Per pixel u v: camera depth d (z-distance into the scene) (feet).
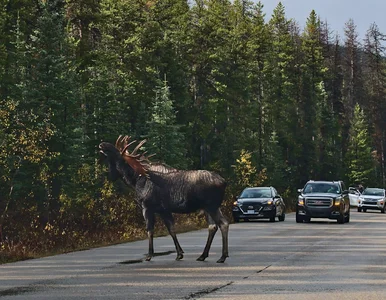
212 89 191.62
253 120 215.72
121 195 85.30
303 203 100.63
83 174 91.81
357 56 339.16
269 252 52.44
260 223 101.40
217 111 189.88
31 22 119.24
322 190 103.86
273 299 30.09
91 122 114.11
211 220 46.14
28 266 43.32
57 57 95.04
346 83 345.72
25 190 83.61
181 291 32.37
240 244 60.03
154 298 30.35
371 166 308.40
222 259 44.68
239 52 204.13
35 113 91.56
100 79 117.70
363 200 163.32
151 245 46.11
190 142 182.09
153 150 123.34
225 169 183.21
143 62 150.20
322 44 313.73
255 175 152.35
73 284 34.78
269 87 242.99
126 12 153.99
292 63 268.21
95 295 31.22
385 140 334.85
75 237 64.28
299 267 42.29
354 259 47.50
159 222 82.89
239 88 201.67
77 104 106.11
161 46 160.56
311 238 67.82
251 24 239.50
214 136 192.85
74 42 124.67
